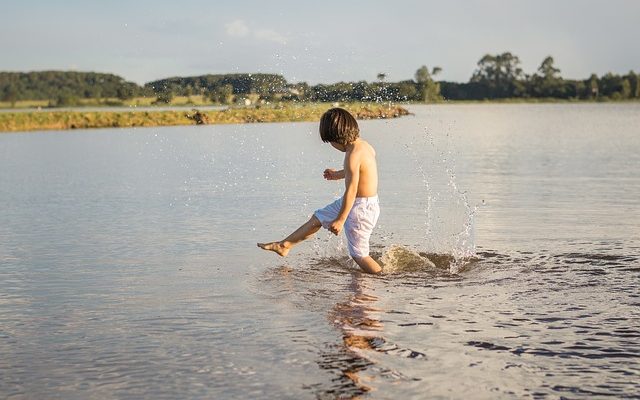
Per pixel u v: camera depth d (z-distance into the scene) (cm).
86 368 370
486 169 1602
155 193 1203
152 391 337
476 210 966
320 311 473
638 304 482
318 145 2545
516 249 684
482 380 345
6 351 398
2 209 1020
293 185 1315
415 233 786
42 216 945
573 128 3872
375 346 398
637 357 376
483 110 8725
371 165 619
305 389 336
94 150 2430
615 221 855
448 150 2253
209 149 2409
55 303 504
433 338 410
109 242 748
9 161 1980
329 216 642
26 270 616
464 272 592
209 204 1054
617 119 5338
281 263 638
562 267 604
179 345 405
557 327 430
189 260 652
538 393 329
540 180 1356
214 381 348
